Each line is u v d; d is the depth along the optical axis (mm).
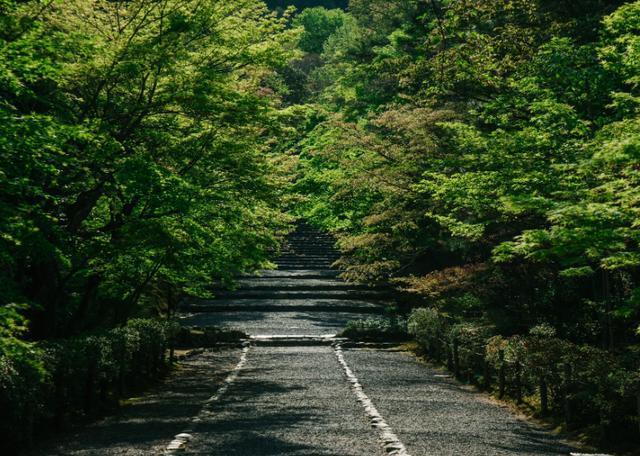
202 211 17703
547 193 12367
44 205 14430
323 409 13164
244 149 17156
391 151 27734
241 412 12836
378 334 28641
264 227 21625
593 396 11688
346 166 28703
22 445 10039
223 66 16500
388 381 18328
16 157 9516
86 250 15523
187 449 9383
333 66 54969
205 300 37719
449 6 21297
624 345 15992
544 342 14430
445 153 23984
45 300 15875
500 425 12422
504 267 20078
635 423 11195
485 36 20906
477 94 22906
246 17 17250
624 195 9055
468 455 9312
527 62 17422
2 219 9281
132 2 14758
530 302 20031
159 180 13609
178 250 17219
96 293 20672
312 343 28156
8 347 7824
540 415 13555
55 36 10289
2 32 10008
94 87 15117
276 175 20078
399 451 9148
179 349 27047
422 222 27484
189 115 15992
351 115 44438
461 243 25125
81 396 13320
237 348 27516
